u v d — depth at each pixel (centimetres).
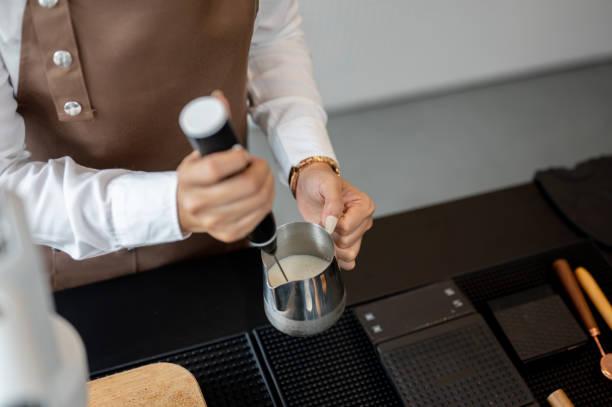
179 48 104
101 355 100
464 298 106
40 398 43
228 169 65
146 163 118
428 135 287
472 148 281
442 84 296
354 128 289
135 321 105
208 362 99
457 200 128
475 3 267
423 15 263
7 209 42
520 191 129
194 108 61
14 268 40
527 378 97
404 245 119
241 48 110
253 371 97
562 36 294
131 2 96
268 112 123
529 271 113
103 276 131
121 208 87
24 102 104
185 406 88
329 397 94
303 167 111
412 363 97
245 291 109
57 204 91
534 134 287
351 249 98
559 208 124
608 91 307
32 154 113
